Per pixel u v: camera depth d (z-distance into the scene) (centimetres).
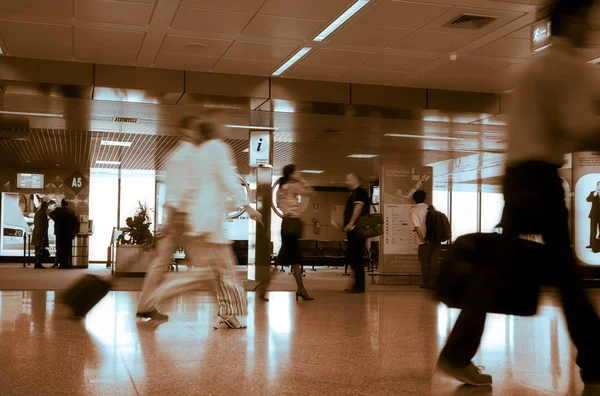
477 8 815
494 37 934
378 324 629
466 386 343
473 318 330
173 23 888
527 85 337
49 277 1429
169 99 1191
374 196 2697
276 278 1616
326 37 945
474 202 3250
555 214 329
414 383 350
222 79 1160
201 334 536
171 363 402
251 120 1402
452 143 1744
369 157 2111
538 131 329
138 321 619
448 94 1271
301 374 372
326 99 1208
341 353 450
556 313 730
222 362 408
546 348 480
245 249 2309
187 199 570
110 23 888
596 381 336
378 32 919
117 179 2828
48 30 920
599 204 1308
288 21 876
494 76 1161
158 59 1072
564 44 337
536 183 328
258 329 577
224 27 903
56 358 416
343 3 804
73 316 631
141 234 1565
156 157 2189
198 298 902
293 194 918
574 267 333
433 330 586
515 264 327
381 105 1234
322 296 1000
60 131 1652
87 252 2042
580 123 327
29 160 2319
